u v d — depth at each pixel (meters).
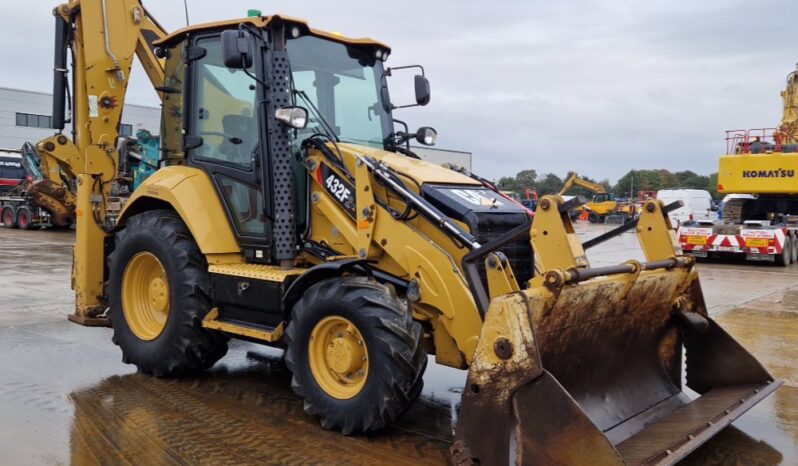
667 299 4.76
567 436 3.20
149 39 6.91
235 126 5.33
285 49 5.02
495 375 3.38
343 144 5.06
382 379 4.04
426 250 4.28
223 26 5.34
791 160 15.75
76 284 6.49
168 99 5.98
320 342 4.45
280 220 4.95
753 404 4.32
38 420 4.51
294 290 4.58
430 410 4.89
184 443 4.15
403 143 5.95
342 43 5.61
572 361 4.07
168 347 5.31
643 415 4.36
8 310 8.36
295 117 4.68
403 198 4.44
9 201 24.30
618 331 4.41
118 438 4.22
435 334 4.45
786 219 16.89
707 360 4.85
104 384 5.35
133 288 5.75
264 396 5.11
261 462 3.89
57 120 6.84
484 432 3.40
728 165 16.59
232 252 5.34
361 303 4.14
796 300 10.22
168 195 5.40
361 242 4.59
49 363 5.95
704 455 4.18
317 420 4.59
